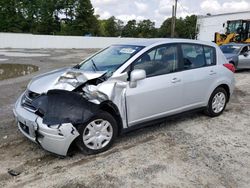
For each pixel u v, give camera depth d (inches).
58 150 153.4
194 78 213.9
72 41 1547.7
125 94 174.1
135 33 3735.2
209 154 171.9
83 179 143.3
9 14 2464.3
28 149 176.7
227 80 242.5
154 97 188.4
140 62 184.5
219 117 243.3
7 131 205.2
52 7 2704.2
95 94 161.5
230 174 149.4
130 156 168.1
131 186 137.5
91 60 207.6
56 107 154.3
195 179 144.0
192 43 219.9
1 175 147.0
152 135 200.8
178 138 195.8
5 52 1071.6
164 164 158.9
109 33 3722.9
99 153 170.4
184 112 215.0
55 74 189.8
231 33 1066.1
